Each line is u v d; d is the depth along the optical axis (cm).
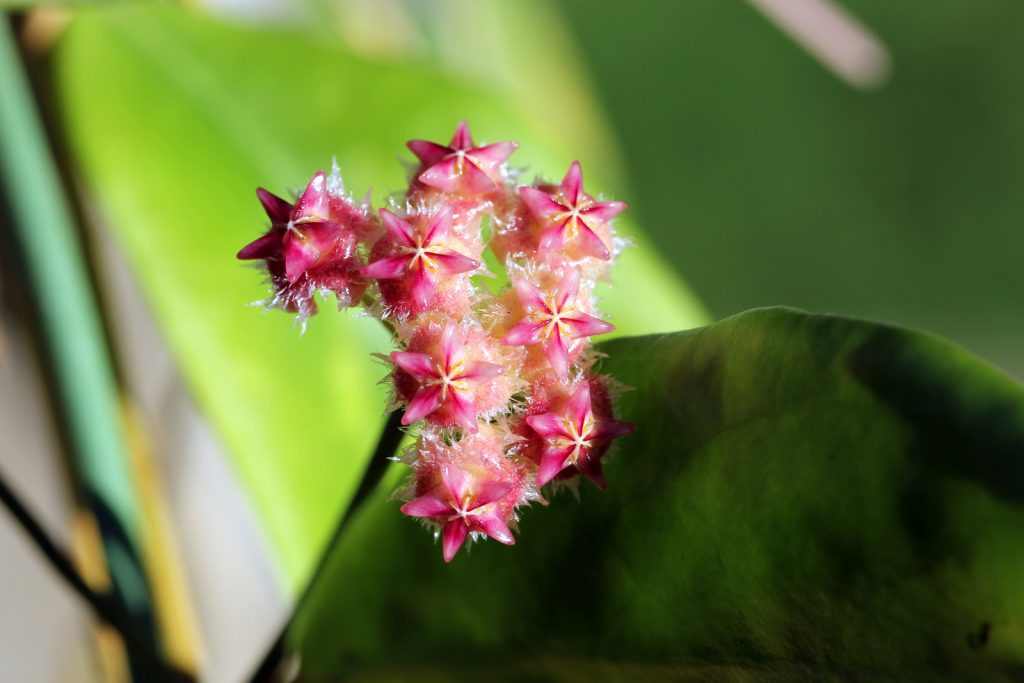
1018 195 114
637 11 117
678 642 26
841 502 24
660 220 110
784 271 109
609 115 113
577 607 26
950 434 24
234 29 32
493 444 25
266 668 27
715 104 115
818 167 114
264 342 30
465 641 27
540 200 26
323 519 29
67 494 29
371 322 30
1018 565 24
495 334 26
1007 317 109
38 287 29
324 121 31
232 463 29
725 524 25
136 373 31
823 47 33
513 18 50
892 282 111
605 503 26
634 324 30
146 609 29
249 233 30
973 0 121
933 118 117
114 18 31
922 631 24
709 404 25
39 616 32
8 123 30
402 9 45
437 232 25
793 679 25
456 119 32
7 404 30
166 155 31
